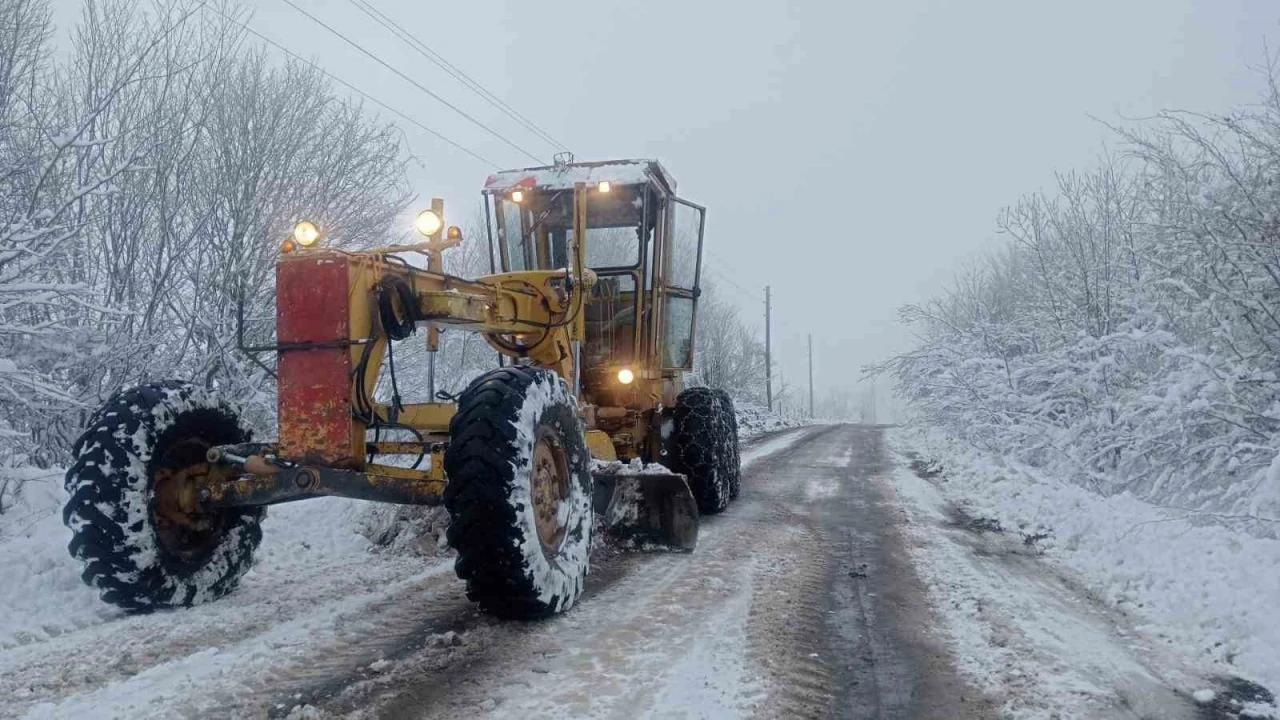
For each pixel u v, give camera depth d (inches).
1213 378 265.9
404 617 152.0
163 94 291.7
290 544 201.9
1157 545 204.5
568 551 160.1
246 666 125.3
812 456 520.1
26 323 231.9
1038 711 117.0
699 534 243.4
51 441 243.8
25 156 241.3
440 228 166.7
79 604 150.6
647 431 282.8
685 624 152.3
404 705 112.8
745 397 1208.2
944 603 171.2
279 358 150.9
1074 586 187.8
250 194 307.9
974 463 418.6
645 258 262.2
